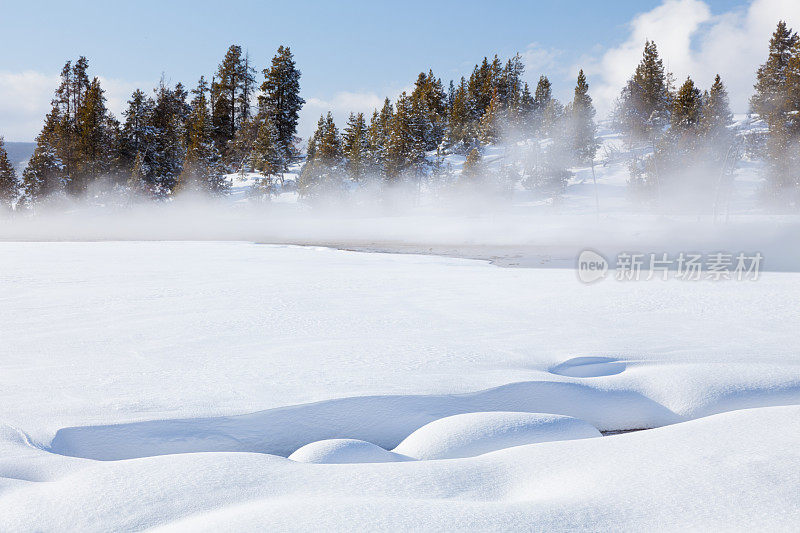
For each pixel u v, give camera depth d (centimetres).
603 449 254
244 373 440
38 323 656
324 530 169
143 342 557
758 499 189
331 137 6047
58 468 244
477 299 858
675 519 178
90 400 369
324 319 687
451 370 452
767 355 505
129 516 190
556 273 1247
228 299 848
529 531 170
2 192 6081
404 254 1889
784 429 263
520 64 9806
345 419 356
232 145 7506
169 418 337
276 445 332
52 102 7450
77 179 6166
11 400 367
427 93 8906
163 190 6341
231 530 170
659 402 405
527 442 306
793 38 5909
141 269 1302
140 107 6438
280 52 7350
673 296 871
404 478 224
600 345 548
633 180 5253
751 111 6919
